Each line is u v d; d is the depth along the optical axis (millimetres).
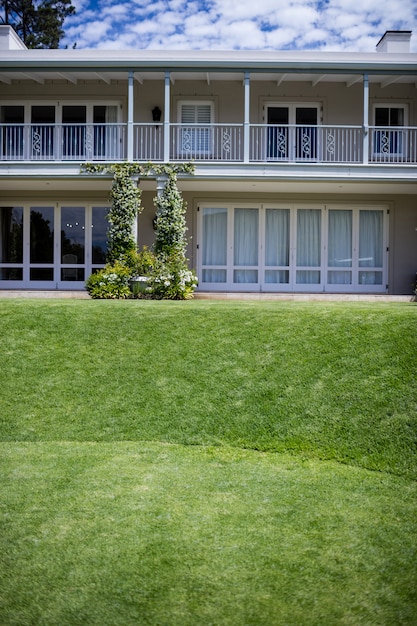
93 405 6742
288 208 15922
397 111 15953
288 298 13500
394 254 15969
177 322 8547
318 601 3387
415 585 3545
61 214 16000
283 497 4781
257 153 15812
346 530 4219
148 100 15812
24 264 16016
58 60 13867
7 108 15961
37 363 7609
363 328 7867
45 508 4570
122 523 4320
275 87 15742
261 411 6449
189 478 5168
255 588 3516
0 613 3305
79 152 15844
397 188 15016
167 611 3312
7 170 14000
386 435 5836
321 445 5863
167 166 13766
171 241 13688
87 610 3330
